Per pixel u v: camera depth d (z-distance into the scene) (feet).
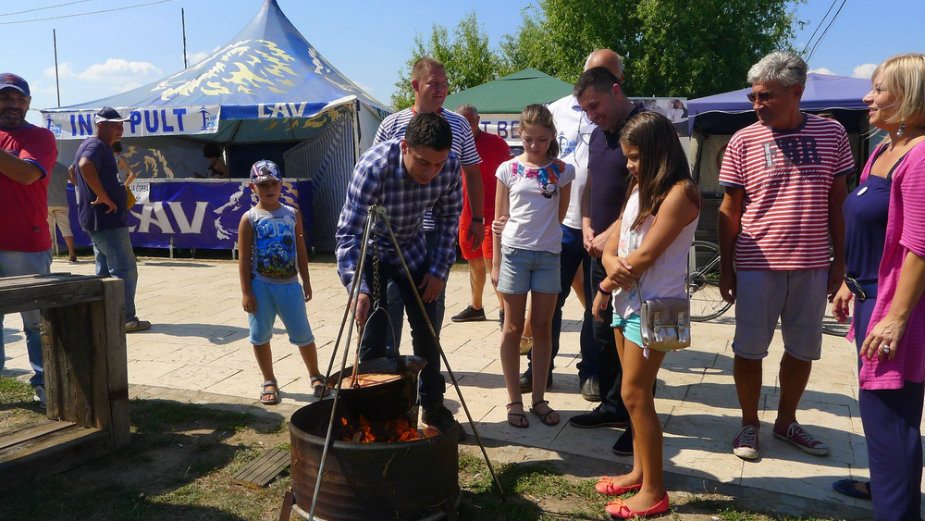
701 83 69.97
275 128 49.42
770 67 10.85
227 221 36.70
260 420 13.69
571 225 14.69
